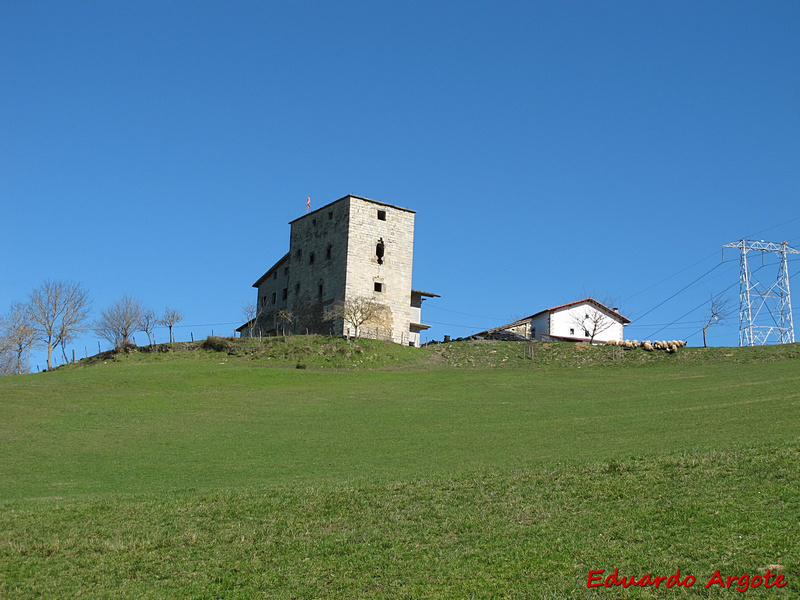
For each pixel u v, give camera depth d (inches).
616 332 3922.2
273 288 3939.5
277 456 1518.2
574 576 762.2
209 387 2393.0
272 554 875.4
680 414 1665.8
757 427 1382.9
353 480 1192.2
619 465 1094.4
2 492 1241.4
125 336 3437.5
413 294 3668.8
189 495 1127.6
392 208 3535.9
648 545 810.2
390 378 2635.3
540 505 964.0
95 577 831.1
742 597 689.0
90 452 1572.3
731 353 2743.6
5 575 837.8
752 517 843.4
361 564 832.3
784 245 3503.9
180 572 839.1
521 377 2628.0
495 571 789.2
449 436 1644.9
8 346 3597.4
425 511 979.9
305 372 2687.0
